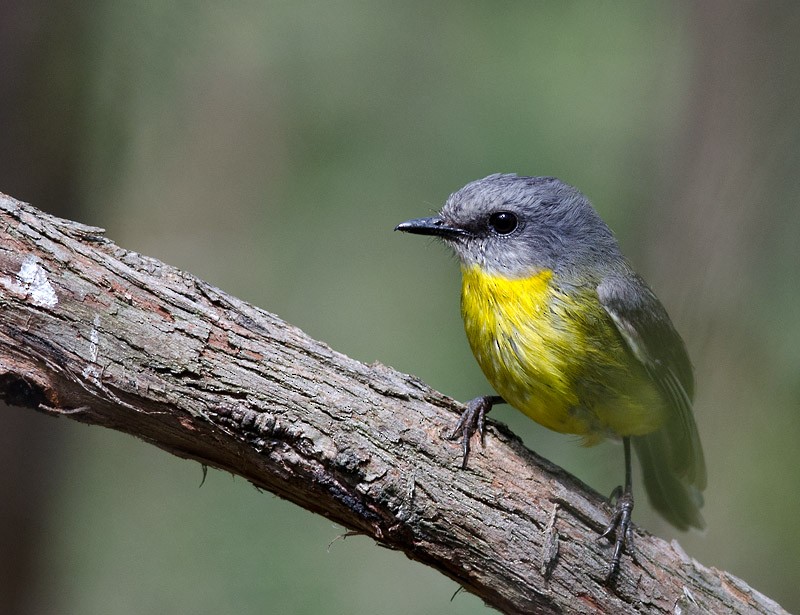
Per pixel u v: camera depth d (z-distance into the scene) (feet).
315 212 48.55
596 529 23.45
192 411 21.01
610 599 23.36
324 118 46.78
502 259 27.78
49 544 38.06
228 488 40.50
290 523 39.55
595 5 42.04
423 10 44.01
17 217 20.68
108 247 21.48
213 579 38.58
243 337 21.58
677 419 29.58
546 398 27.27
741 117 39.83
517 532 22.74
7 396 20.68
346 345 47.21
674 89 42.06
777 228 37.83
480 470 22.81
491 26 43.16
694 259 38.65
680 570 24.21
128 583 38.83
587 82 42.88
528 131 43.39
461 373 43.98
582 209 28.86
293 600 38.01
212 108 48.06
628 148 42.60
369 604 38.96
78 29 36.91
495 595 23.07
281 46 44.73
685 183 40.19
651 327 27.99
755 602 24.43
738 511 37.06
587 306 27.25
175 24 37.93
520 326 27.09
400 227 29.07
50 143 37.55
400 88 45.52
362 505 22.07
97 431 42.78
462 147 44.68
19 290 20.25
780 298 37.19
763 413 36.99
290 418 21.48
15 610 37.42
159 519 40.88
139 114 38.70
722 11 41.19
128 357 20.68
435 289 47.96
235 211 51.29
